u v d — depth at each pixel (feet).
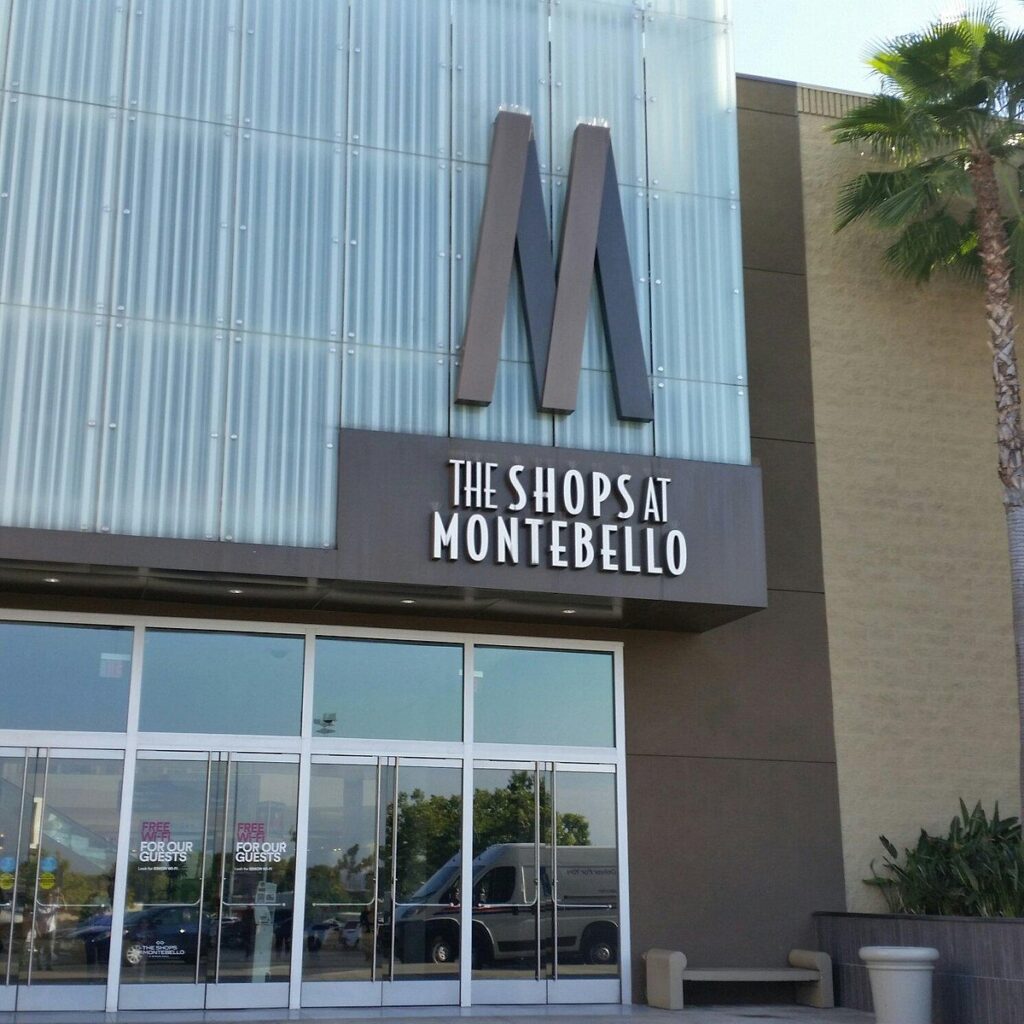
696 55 53.11
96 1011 43.68
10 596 46.03
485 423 46.44
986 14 55.36
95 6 46.06
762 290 59.26
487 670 51.11
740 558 47.80
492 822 49.47
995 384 53.31
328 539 43.52
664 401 48.98
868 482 58.34
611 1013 45.93
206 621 47.96
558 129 50.34
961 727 56.70
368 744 48.73
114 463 42.19
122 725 46.39
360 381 45.39
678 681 53.21
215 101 46.55
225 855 46.26
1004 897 48.08
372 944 46.93
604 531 46.16
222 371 44.09
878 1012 43.78
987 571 59.00
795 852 52.95
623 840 50.72
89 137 44.78
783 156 61.52
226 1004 44.96
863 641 56.34
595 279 49.52
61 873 44.62
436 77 49.39
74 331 42.88
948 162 57.62
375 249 46.91
